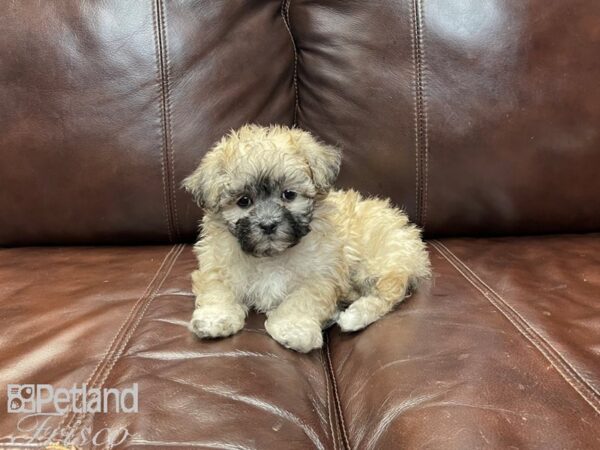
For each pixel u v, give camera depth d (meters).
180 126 0.43
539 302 0.32
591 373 0.26
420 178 0.43
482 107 0.42
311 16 0.44
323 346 0.33
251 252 0.37
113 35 0.42
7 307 0.33
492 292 0.34
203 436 0.23
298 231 0.37
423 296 0.35
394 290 0.35
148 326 0.31
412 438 0.23
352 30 0.43
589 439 0.22
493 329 0.30
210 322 0.31
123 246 0.44
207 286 0.36
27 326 0.31
